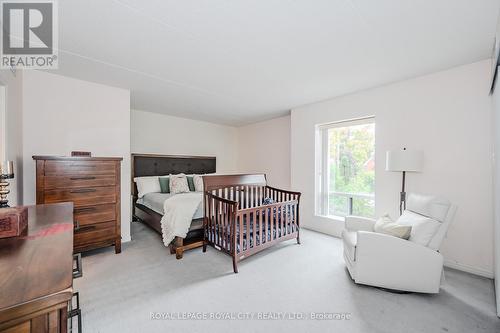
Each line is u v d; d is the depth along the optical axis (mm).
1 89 2031
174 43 2010
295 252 2889
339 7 1531
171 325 1555
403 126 2832
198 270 2379
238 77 2779
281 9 1556
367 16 1623
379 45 2023
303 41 1966
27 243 761
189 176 4641
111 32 1838
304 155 4039
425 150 2658
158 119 4812
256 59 2309
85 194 2578
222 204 2561
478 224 2307
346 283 2127
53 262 632
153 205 3582
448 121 2498
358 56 2232
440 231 1909
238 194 3250
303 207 4062
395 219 2896
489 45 2000
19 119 2402
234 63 2400
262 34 1862
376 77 2744
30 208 1277
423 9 1539
